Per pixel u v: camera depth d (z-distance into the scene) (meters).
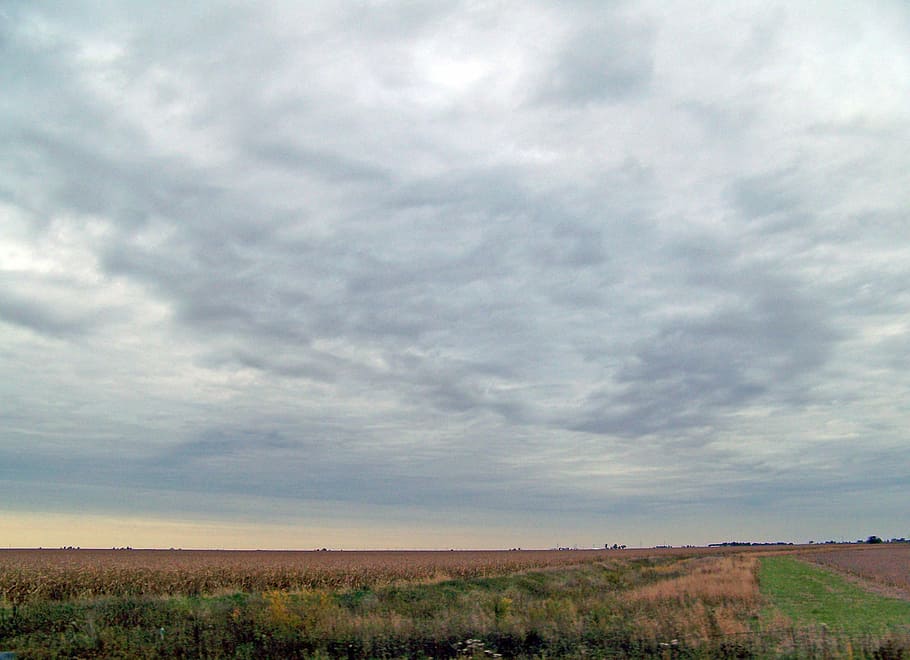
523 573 49.97
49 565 41.53
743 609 26.97
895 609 28.98
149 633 19.78
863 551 123.19
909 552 113.81
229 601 25.70
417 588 34.91
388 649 18.34
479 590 36.34
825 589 39.97
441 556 98.31
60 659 17.05
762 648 17.20
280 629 19.84
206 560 61.75
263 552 137.12
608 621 21.16
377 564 58.91
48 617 22.69
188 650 18.05
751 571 52.31
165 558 69.06
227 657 17.61
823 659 16.03
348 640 18.62
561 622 20.56
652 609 25.25
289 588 40.47
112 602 24.83
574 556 99.69
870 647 16.97
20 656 16.97
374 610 25.64
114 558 65.56
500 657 17.34
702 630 19.06
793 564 71.19
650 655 17.02
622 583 44.19
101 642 18.70
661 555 107.44
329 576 44.69
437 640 19.00
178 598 26.86
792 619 24.80
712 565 64.69
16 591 32.47
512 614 23.45
